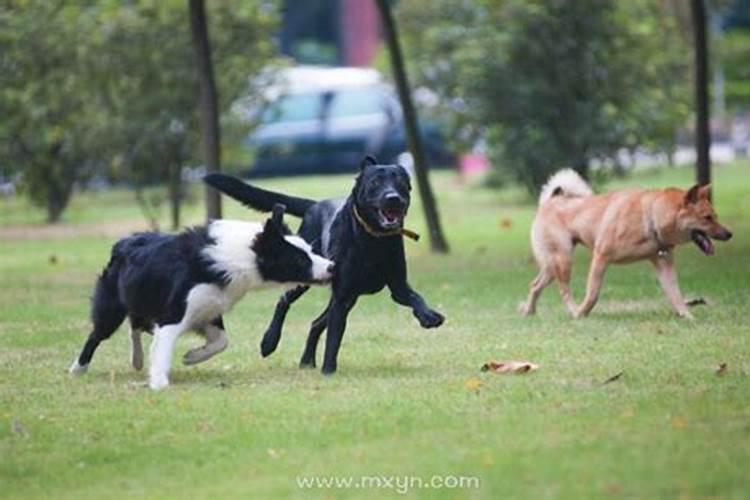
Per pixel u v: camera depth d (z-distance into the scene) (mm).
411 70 33062
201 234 13023
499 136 30969
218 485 9656
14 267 24969
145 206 30844
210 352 13273
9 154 31938
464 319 16578
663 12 36031
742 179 35688
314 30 75062
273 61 31188
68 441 10953
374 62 40125
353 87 50969
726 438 10117
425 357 14031
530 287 17719
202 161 29844
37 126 30719
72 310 18641
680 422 10578
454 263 22781
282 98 32656
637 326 15430
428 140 49625
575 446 10000
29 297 20266
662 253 16109
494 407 11367
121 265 13281
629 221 16047
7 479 10086
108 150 30469
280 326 14086
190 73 29219
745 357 13297
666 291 16188
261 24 30078
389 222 12805
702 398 11398
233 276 12914
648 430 10414
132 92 29562
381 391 12164
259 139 47656
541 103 30328
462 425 10797
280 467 9961
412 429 10750
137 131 29562
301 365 13773
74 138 30734
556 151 30406
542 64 30469
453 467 9664
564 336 14945
